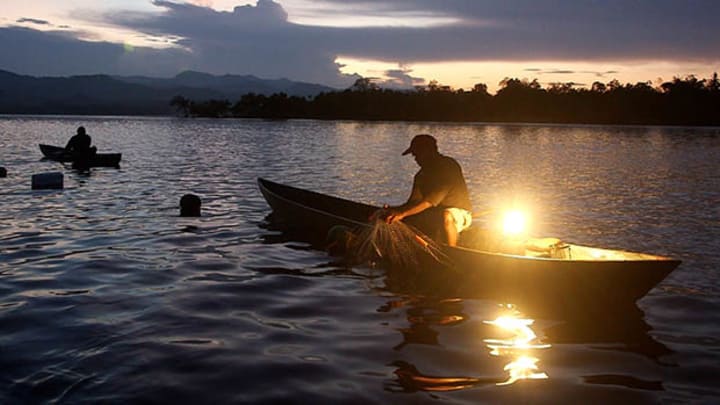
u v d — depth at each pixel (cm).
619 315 649
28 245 905
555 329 600
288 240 977
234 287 715
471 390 459
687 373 498
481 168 2511
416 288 734
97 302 645
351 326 596
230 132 5953
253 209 1273
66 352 511
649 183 1948
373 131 6675
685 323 624
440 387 463
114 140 4319
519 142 4828
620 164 2722
